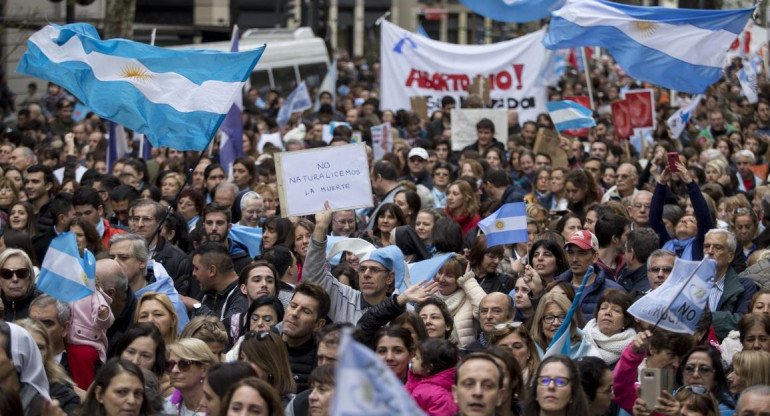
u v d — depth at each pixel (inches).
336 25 3624.5
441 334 478.6
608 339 465.4
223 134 946.1
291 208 558.6
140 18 2415.1
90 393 386.0
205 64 624.1
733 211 653.3
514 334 449.1
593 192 742.5
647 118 983.0
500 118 1036.5
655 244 563.8
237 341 506.0
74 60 634.2
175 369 422.6
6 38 1727.4
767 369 423.5
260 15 2854.3
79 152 1089.4
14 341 386.6
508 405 393.1
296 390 443.2
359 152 561.0
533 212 680.4
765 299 486.0
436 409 413.1
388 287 525.3
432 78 1262.3
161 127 618.8
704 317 470.3
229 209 661.3
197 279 601.3
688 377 423.2
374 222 674.2
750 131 1108.5
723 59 751.1
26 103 1637.6
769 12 1293.1
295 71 1723.7
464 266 544.1
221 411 368.5
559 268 562.3
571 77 1828.2
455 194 706.8
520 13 1060.5
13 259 508.1
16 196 733.9
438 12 3548.2
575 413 378.0
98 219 670.5
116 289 503.5
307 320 459.2
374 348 431.8
